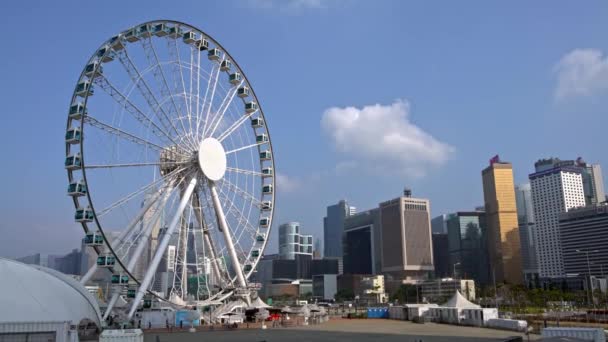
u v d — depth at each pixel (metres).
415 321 120.88
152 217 95.31
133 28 97.12
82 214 86.62
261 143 124.31
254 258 116.00
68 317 67.44
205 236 106.06
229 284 110.44
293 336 81.00
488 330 91.12
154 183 95.75
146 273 92.88
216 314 108.12
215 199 106.31
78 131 88.69
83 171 86.69
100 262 87.88
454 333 84.25
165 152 99.06
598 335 48.00
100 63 92.50
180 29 106.81
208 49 112.81
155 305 98.69
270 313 123.81
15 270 68.12
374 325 111.69
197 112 105.56
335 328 101.62
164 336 82.00
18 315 61.81
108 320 89.19
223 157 107.88
